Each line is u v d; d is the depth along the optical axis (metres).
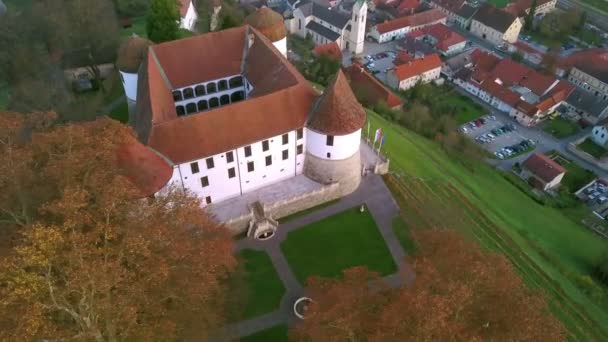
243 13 154.25
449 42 160.62
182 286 37.84
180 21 107.44
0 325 29.69
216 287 44.00
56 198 39.50
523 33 181.00
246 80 77.12
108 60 95.88
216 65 76.56
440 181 80.00
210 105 80.12
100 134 47.06
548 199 103.69
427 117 113.06
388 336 33.03
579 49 172.62
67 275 31.48
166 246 37.53
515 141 127.56
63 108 78.94
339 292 39.44
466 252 40.38
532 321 33.56
